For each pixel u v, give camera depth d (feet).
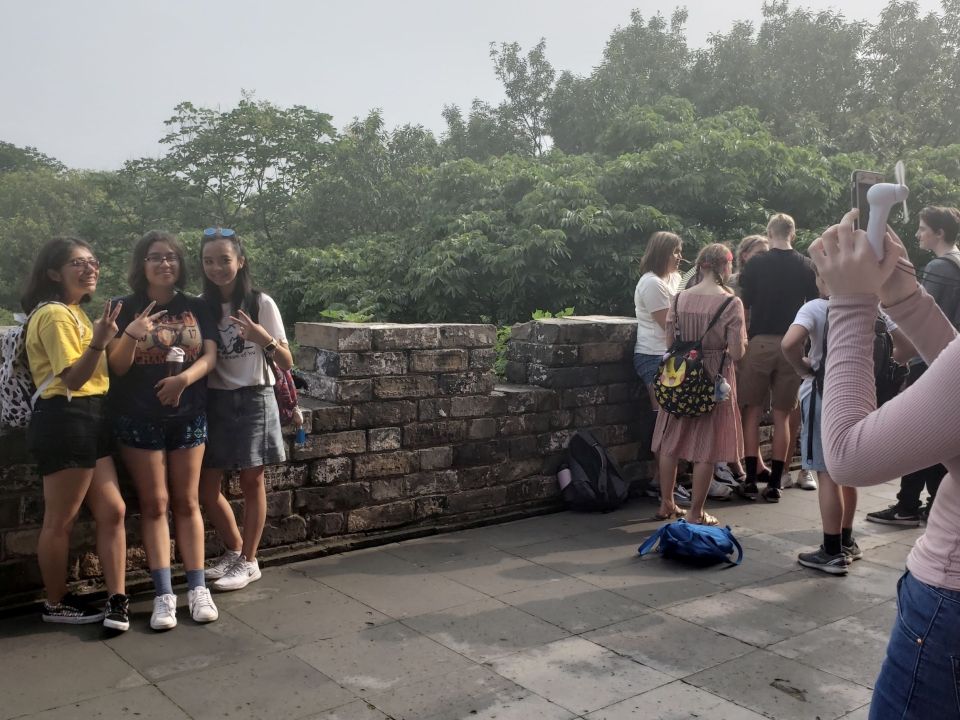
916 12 83.30
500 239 51.85
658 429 17.46
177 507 12.18
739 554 14.90
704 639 11.68
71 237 11.18
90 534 12.51
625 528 16.97
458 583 13.62
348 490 15.21
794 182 49.85
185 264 12.05
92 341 10.51
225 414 12.73
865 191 5.09
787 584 14.01
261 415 12.93
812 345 14.94
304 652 10.93
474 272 50.29
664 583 13.89
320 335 15.23
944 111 82.02
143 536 11.89
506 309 49.29
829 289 5.09
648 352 18.34
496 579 13.85
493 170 61.26
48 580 11.42
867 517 18.19
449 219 55.98
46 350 10.64
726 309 16.15
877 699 5.14
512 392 17.29
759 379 19.12
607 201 51.01
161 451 11.80
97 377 11.19
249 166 94.02
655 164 50.60
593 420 18.69
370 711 9.45
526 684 10.19
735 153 49.78
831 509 14.52
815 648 11.48
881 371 15.01
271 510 14.32
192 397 12.03
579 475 17.80
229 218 94.99
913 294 5.30
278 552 14.44
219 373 12.66
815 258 5.11
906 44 82.89
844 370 4.88
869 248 4.81
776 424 19.16
